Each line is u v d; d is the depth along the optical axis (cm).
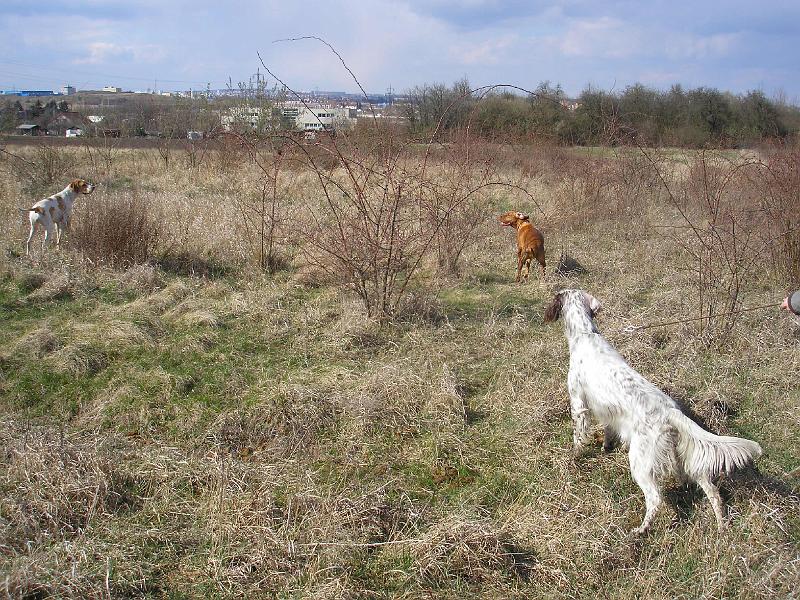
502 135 1520
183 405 505
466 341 645
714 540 363
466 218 910
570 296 469
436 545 353
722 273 746
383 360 593
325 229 831
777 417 494
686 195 1155
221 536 363
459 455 454
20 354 571
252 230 959
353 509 384
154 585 335
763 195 832
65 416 491
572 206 1186
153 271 799
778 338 620
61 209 945
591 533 370
